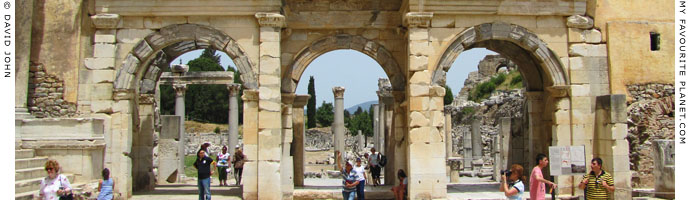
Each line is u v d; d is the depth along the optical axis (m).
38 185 15.82
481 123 53.06
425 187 17.64
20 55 18.45
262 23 18.11
